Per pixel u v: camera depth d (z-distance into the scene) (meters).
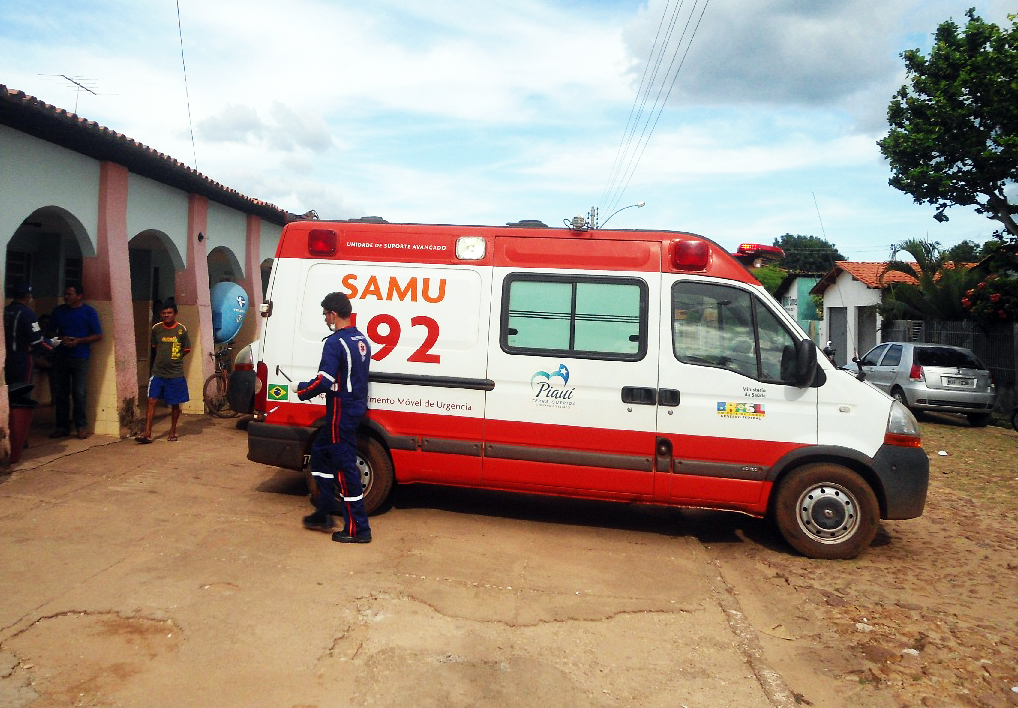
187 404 10.75
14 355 7.35
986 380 14.16
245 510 6.18
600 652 4.05
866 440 5.63
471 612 4.44
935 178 14.31
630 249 5.93
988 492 8.48
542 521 6.44
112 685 3.41
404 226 6.23
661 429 5.79
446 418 6.05
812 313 31.06
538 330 5.96
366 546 5.46
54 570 4.70
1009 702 3.72
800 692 3.77
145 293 12.30
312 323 6.25
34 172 7.52
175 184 10.12
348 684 3.54
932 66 14.63
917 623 4.63
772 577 5.41
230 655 3.73
